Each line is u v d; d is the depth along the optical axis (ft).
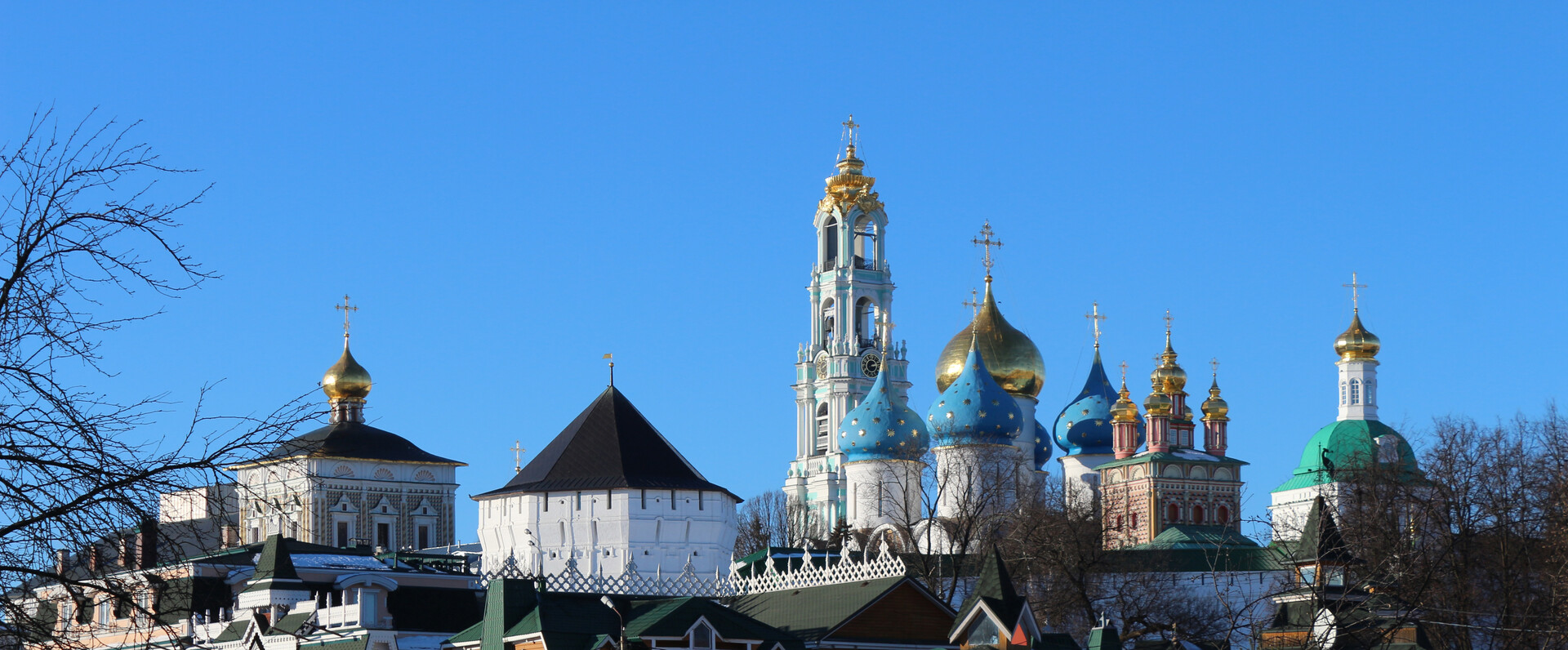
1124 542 620.90
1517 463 285.64
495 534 441.68
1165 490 628.28
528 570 428.15
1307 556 320.09
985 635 241.96
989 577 243.60
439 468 646.74
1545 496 278.67
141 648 81.35
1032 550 387.75
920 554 399.24
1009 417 619.67
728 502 444.96
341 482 624.18
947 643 257.14
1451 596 240.53
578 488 431.02
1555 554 249.96
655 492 430.20
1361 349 611.88
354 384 647.56
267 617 289.74
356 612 287.89
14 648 79.20
